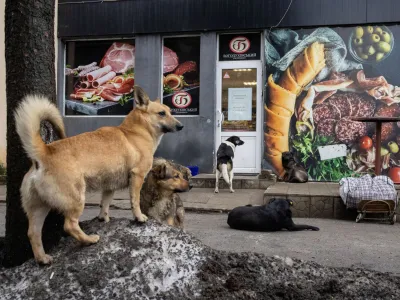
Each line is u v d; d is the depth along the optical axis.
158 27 10.55
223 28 10.22
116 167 3.22
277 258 3.59
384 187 6.91
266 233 6.07
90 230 3.44
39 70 3.67
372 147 9.63
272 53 10.05
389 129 9.57
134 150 3.36
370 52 9.67
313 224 6.77
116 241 3.24
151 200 4.07
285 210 6.18
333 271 3.55
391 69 9.60
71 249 3.31
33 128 2.92
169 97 10.73
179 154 10.51
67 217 3.03
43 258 3.17
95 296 2.91
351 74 9.77
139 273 3.04
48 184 2.91
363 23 9.62
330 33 9.82
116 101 11.06
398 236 5.94
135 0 10.66
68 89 11.26
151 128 3.58
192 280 3.10
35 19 3.65
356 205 6.91
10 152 3.58
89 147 3.11
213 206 7.82
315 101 9.91
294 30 9.97
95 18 10.86
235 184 9.48
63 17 11.00
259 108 10.33
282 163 9.93
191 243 3.37
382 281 3.48
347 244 5.41
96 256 3.12
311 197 7.38
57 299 2.91
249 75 10.39
